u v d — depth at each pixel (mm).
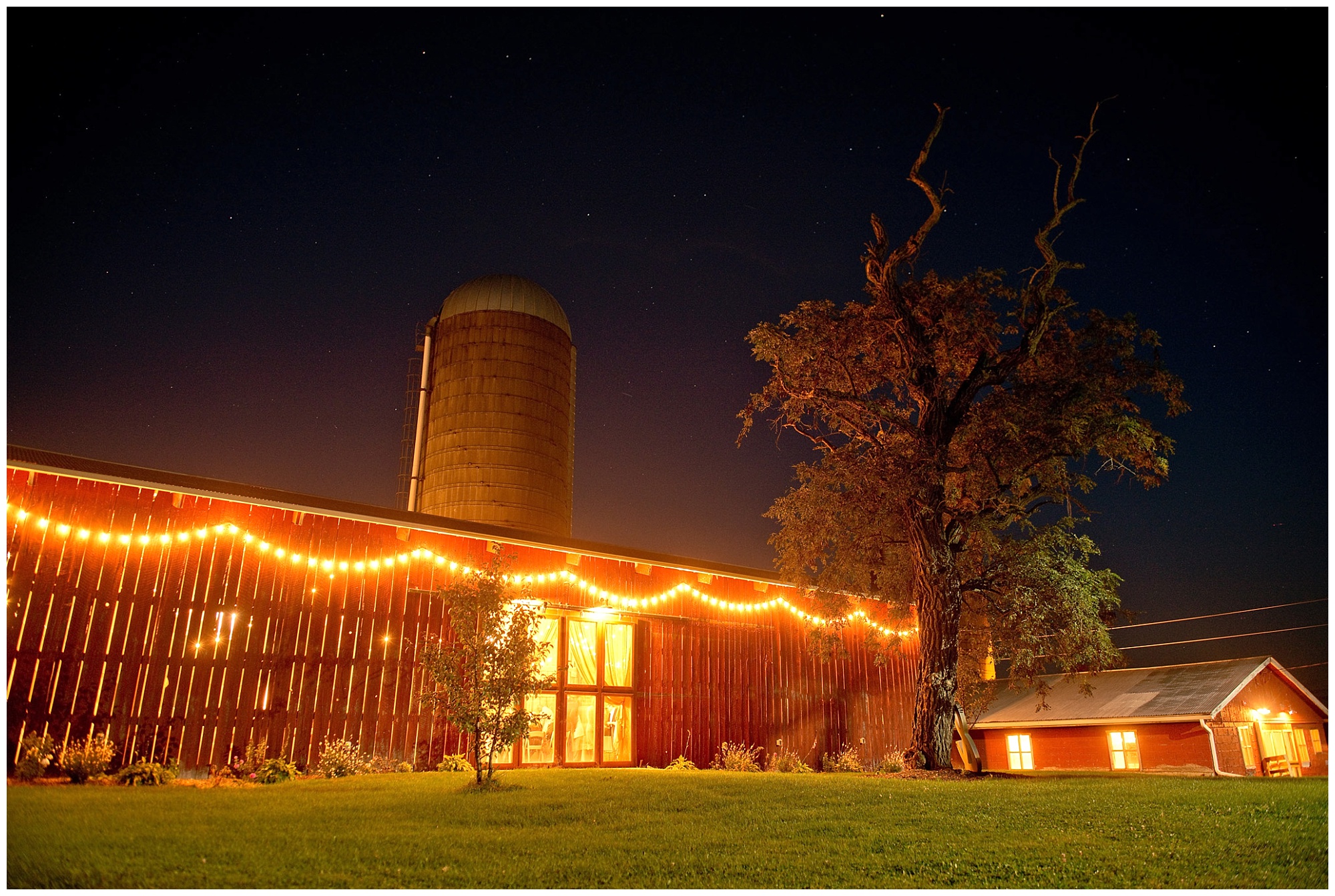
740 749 19328
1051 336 17453
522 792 11047
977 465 17453
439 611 16250
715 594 20391
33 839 7121
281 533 14922
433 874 6766
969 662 18469
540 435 31312
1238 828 8664
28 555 12398
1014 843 8234
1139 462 16344
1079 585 16156
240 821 8367
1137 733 20562
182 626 13500
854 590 18266
